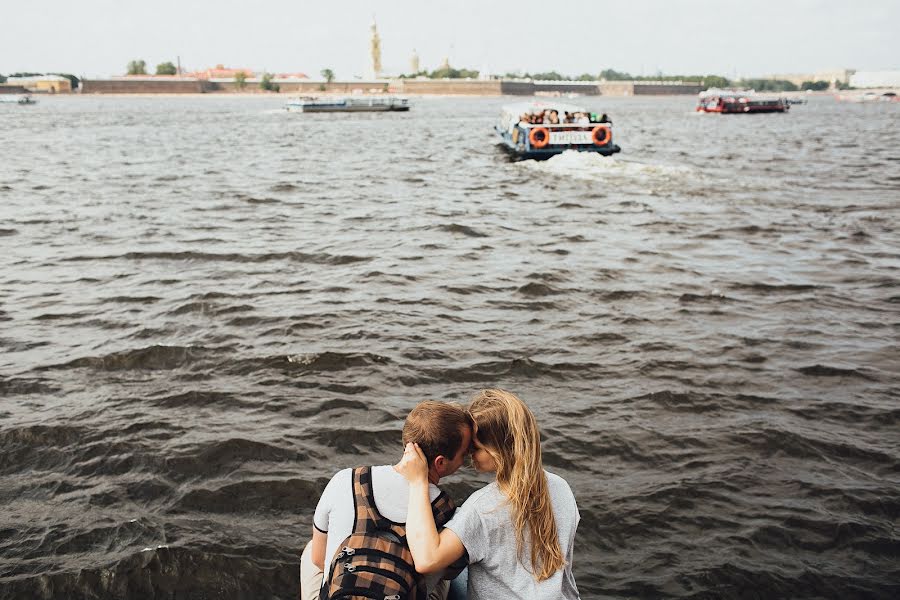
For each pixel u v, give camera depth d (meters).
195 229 17.28
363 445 6.83
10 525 5.52
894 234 16.75
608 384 8.26
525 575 2.87
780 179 27.19
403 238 16.28
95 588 4.84
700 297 11.64
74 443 6.79
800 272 13.24
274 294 11.70
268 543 5.32
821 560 5.21
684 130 65.19
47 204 21.14
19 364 8.76
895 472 6.39
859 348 9.42
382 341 9.55
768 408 7.64
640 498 5.94
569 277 12.82
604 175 28.50
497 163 33.66
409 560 2.84
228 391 7.98
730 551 5.29
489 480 6.16
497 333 9.92
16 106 133.50
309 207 20.88
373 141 50.06
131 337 9.68
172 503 5.83
